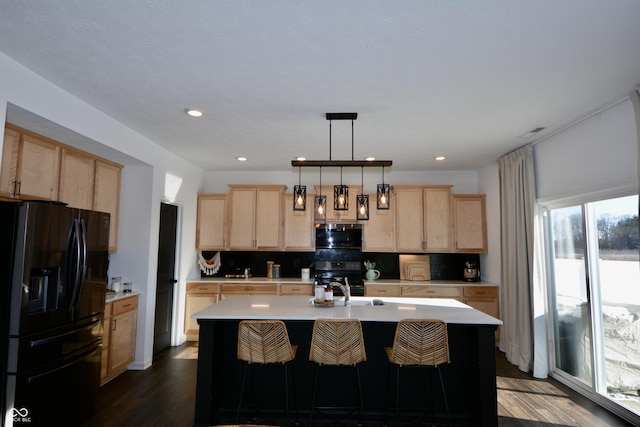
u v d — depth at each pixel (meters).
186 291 5.38
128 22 2.01
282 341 2.69
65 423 2.77
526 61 2.39
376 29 2.05
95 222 3.14
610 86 2.75
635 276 3.01
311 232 5.69
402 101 3.06
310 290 5.36
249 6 1.86
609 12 1.88
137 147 3.98
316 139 4.17
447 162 5.33
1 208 2.46
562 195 3.76
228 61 2.43
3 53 2.34
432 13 1.91
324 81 2.71
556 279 4.05
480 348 2.83
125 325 3.97
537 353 4.02
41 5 1.86
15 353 2.39
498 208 5.27
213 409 2.97
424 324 2.65
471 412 2.99
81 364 2.95
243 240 5.68
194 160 5.29
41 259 2.56
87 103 3.15
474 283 5.36
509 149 4.57
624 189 3.06
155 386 3.68
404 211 5.66
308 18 1.95
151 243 4.29
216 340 3.04
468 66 2.46
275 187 5.71
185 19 1.97
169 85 2.79
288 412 2.86
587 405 3.32
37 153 3.07
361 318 2.80
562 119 3.46
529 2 1.81
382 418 3.06
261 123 3.63
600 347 3.41
